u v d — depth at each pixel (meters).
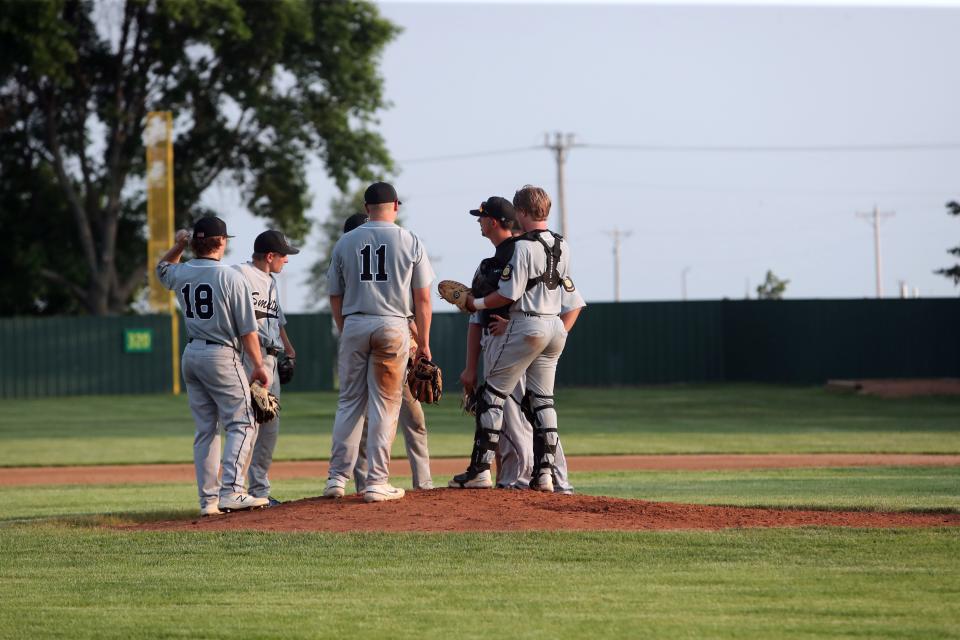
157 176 134.75
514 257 30.95
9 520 36.28
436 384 31.55
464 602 22.02
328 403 118.25
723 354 144.75
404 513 30.33
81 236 151.88
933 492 41.34
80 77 149.00
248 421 33.31
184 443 75.38
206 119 154.50
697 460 60.56
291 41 152.25
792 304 138.75
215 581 24.16
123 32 146.88
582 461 60.41
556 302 32.03
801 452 64.19
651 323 142.62
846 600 21.97
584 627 20.05
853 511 33.56
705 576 24.12
